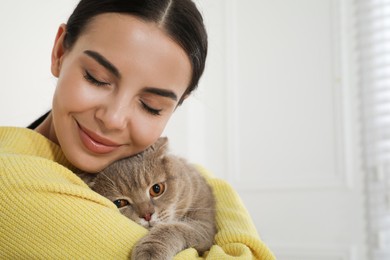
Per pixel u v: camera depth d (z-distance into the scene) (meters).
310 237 2.92
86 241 0.91
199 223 1.25
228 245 1.10
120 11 0.99
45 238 0.89
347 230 2.83
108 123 1.00
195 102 3.30
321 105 2.94
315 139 2.95
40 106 2.22
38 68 2.22
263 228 3.06
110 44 0.98
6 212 0.89
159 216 1.30
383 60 2.80
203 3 3.21
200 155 3.33
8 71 2.07
